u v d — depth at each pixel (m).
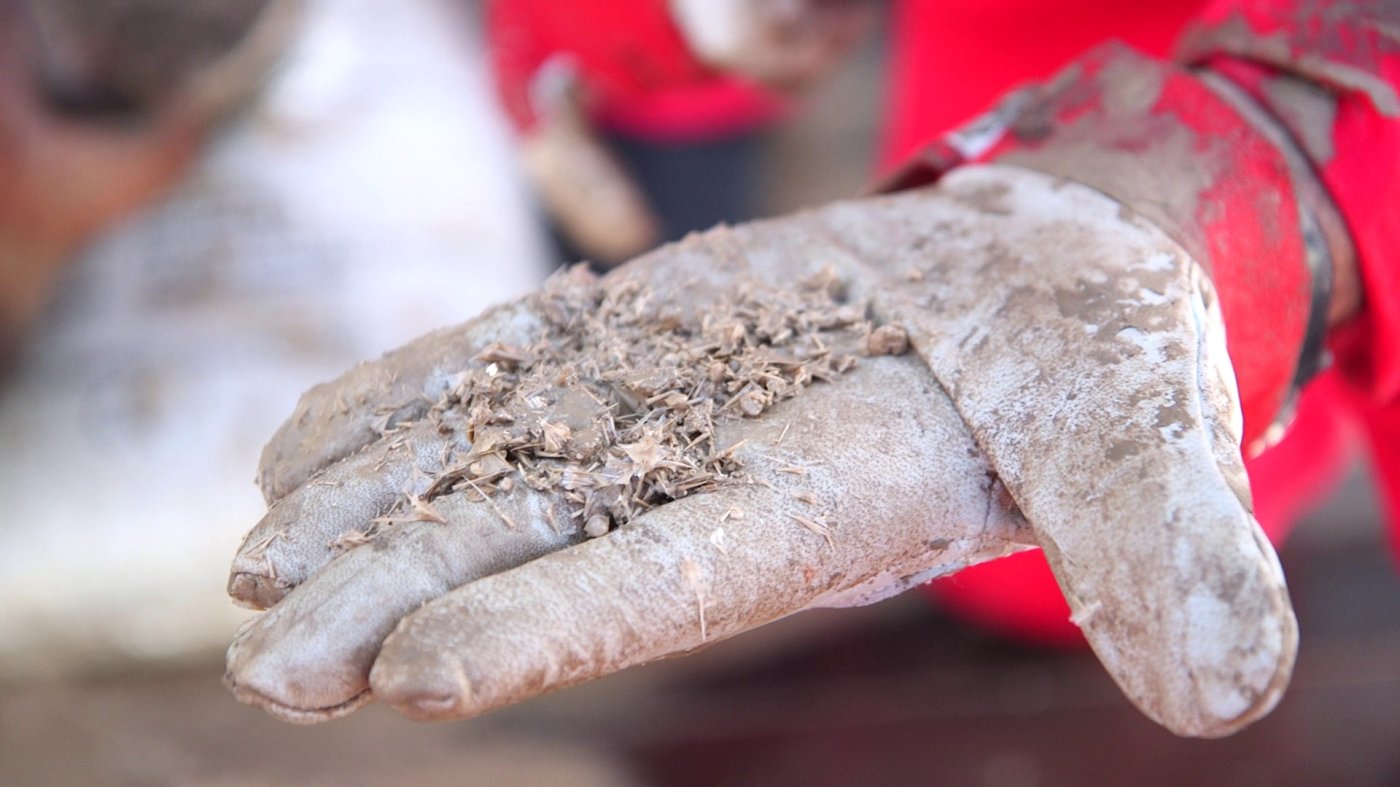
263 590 0.52
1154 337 0.52
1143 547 0.49
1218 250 0.55
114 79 1.07
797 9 0.84
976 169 0.58
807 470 0.52
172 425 1.00
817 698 0.97
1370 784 0.83
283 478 0.55
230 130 1.15
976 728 0.92
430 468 0.53
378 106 1.22
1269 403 0.56
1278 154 0.56
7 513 0.96
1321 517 1.11
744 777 0.88
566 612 0.50
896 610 1.06
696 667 0.99
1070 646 0.98
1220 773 0.85
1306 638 0.99
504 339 0.56
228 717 0.91
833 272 0.56
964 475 0.52
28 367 1.03
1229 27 0.58
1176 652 0.48
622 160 1.19
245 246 1.09
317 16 1.24
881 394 0.53
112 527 0.96
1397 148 0.55
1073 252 0.54
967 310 0.54
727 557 0.51
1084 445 0.50
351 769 0.85
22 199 1.03
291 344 1.04
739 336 0.55
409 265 1.10
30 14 1.02
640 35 0.88
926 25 0.79
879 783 0.88
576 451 0.53
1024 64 0.74
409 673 0.48
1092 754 0.88
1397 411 0.62
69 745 0.87
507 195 1.23
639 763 0.90
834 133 1.63
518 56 1.02
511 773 0.86
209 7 1.10
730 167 1.24
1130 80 0.58
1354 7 0.56
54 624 0.96
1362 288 0.57
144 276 1.07
